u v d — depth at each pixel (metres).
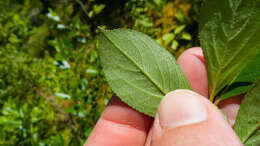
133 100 0.16
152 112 0.16
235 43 0.15
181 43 0.29
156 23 0.29
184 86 0.16
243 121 0.15
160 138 0.15
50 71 0.30
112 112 0.19
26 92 0.32
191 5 0.29
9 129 0.26
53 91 0.30
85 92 0.23
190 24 0.28
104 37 0.16
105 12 0.27
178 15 0.28
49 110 0.31
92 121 0.24
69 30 0.25
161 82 0.16
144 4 0.25
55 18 0.25
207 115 0.15
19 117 0.25
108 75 0.16
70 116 0.27
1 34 0.33
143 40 0.16
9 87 0.32
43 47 0.37
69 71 0.24
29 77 0.32
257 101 0.15
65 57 0.23
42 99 0.32
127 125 0.19
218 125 0.15
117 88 0.16
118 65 0.16
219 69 0.15
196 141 0.15
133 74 0.16
